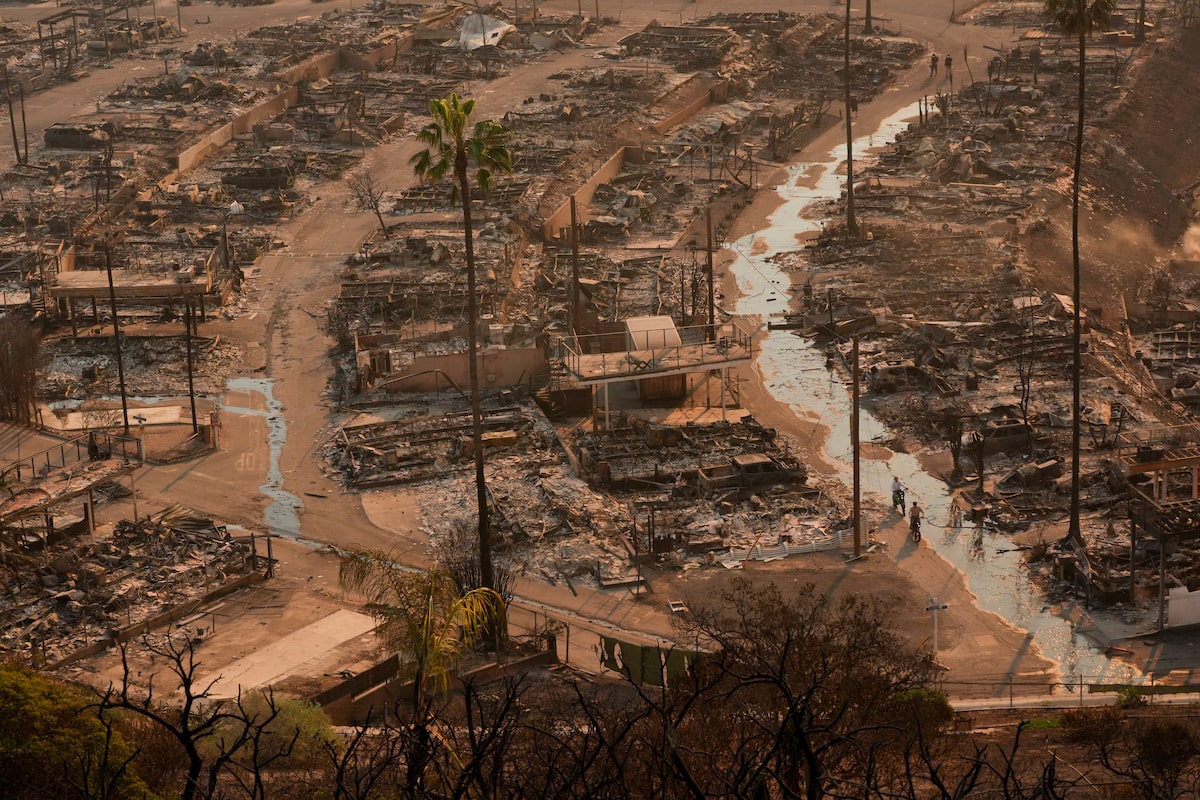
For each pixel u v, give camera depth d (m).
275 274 169.12
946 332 141.25
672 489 115.69
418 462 122.12
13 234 179.75
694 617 88.81
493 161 94.88
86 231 180.00
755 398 134.50
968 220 182.38
